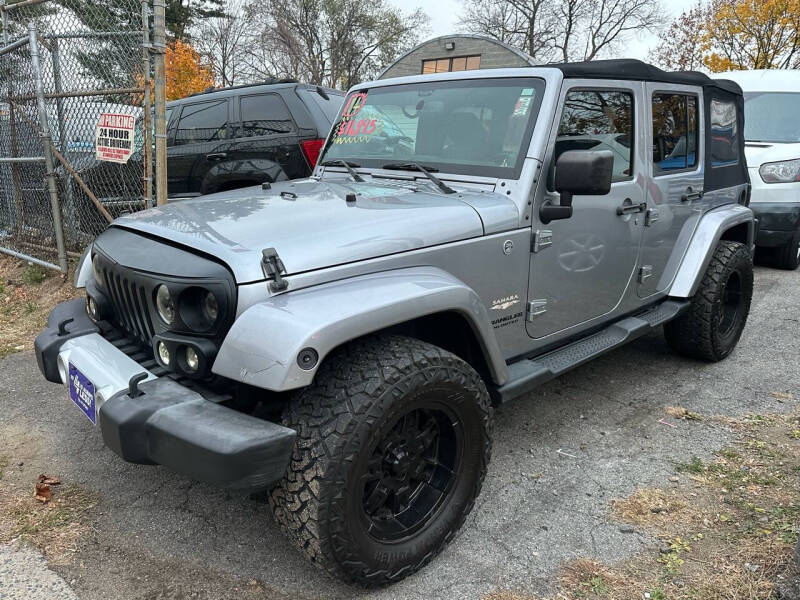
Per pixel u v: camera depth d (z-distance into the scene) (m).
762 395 3.93
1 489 2.82
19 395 3.77
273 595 2.24
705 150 4.13
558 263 2.99
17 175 6.37
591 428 3.51
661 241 3.76
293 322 1.90
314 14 26.53
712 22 17.81
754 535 2.54
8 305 5.47
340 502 1.98
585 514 2.72
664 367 4.40
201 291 2.04
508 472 3.06
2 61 6.23
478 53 13.22
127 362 2.27
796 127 7.29
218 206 2.64
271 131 6.24
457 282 2.35
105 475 2.96
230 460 1.80
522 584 2.30
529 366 2.90
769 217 6.83
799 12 15.09
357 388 2.02
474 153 2.97
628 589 2.27
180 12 23.42
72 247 6.15
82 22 5.32
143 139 5.38
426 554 2.31
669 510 2.74
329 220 2.36
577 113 2.98
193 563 2.39
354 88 3.69
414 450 2.31
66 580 2.28
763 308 5.82
